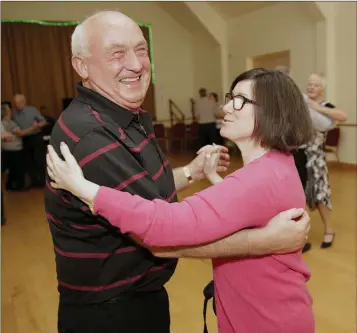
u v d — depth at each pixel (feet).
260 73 3.24
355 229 11.06
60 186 2.95
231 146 25.67
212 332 6.72
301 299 3.25
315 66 20.95
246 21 25.34
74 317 3.48
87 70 3.30
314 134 3.41
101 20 3.19
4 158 18.54
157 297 3.70
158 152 3.64
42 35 25.54
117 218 2.72
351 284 8.06
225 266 3.38
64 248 3.34
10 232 12.57
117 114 3.23
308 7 19.93
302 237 3.06
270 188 2.96
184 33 30.01
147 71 3.41
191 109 31.22
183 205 2.83
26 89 25.50
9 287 8.75
